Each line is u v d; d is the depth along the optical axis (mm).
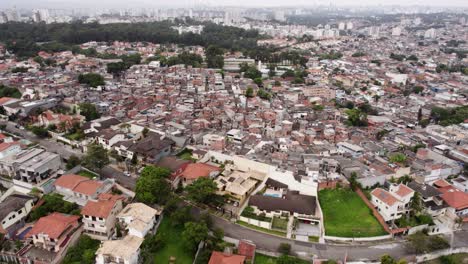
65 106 168500
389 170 117062
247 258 82000
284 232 93312
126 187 107500
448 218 101500
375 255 86812
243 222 96938
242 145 136125
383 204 98312
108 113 164750
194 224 84812
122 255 74875
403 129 163625
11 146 116250
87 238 84062
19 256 79000
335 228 95250
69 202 95875
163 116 160625
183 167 114312
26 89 186250
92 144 124750
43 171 106875
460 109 195250
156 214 92500
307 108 189500
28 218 92938
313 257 84938
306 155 124250
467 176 124312
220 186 105812
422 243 87625
